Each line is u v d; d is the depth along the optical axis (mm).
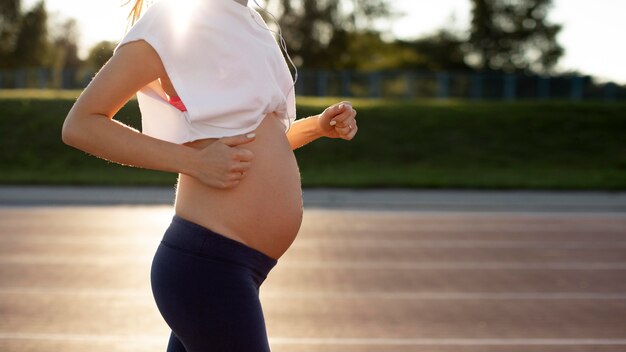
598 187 22750
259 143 2396
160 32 2275
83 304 7973
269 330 6949
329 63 70688
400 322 7301
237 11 2354
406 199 19797
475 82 49688
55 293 8516
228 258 2311
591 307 8055
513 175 26734
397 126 31484
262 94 2354
